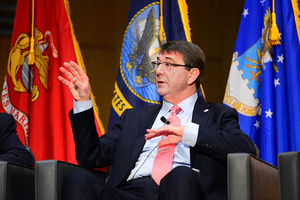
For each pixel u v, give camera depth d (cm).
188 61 479
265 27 657
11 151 482
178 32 692
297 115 618
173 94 477
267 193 363
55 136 674
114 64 972
